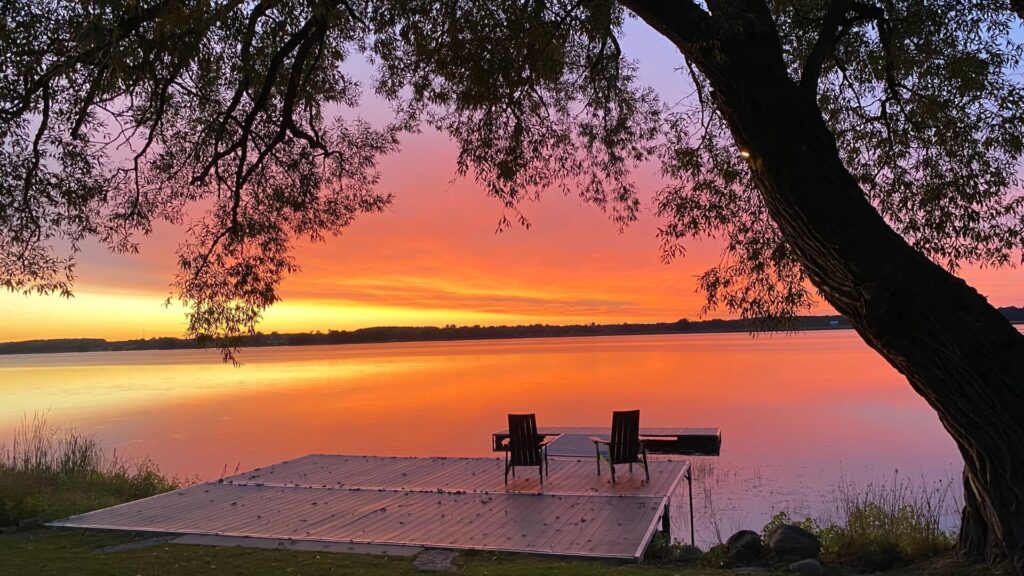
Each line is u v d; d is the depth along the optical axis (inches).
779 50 169.0
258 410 1084.5
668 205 279.7
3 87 216.2
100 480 405.4
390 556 236.5
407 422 888.3
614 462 358.3
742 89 165.2
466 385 1512.1
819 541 243.9
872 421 844.6
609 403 1069.8
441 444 698.8
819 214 161.5
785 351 3304.6
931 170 265.1
